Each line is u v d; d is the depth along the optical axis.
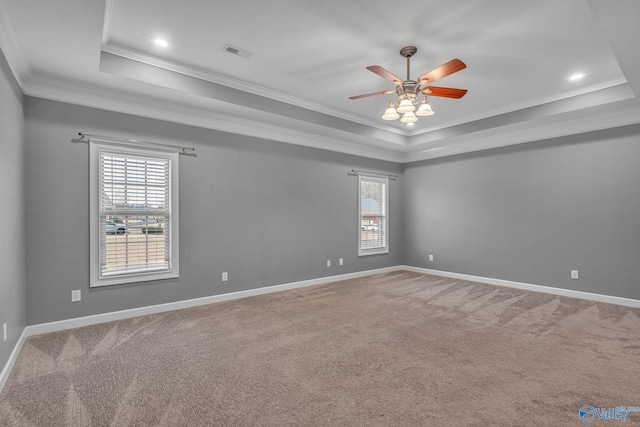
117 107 3.49
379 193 6.50
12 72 2.56
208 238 4.18
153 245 3.78
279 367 2.45
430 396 2.06
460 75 3.50
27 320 3.04
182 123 3.96
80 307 3.31
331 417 1.85
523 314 3.74
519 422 1.79
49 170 3.16
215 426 1.77
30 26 2.24
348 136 5.22
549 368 2.42
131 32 2.71
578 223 4.49
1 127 2.25
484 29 2.65
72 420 1.82
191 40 2.84
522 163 5.05
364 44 2.90
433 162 6.27
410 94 2.83
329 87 3.88
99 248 3.42
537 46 2.91
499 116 4.64
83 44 2.49
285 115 4.21
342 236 5.73
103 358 2.59
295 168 5.08
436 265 6.20
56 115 3.20
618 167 4.16
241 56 3.13
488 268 5.45
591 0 1.91
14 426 1.77
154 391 2.12
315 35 2.76
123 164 3.59
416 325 3.38
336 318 3.60
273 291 4.80
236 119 4.29
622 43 2.36
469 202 5.72
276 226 4.85
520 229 5.07
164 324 3.39
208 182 4.18
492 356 2.63
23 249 2.93
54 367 2.44
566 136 4.60
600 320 3.52
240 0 2.30
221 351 2.74
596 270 4.33
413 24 2.60
